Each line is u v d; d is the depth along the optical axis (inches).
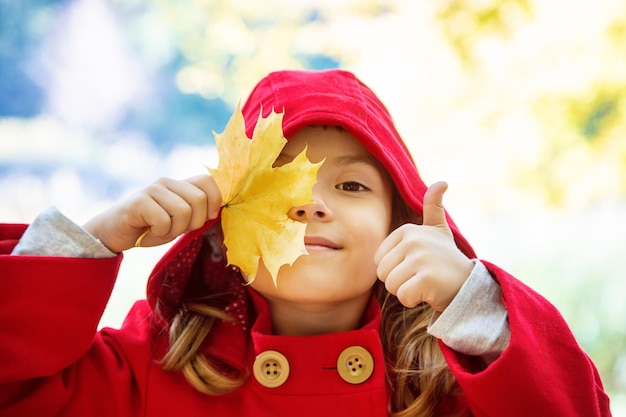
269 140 30.4
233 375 33.0
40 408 30.2
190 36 85.2
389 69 70.9
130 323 35.1
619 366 63.8
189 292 35.8
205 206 30.8
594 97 67.3
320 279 31.8
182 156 98.0
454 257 30.5
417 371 33.4
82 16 94.7
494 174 72.3
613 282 69.3
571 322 66.6
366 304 34.7
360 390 32.2
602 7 64.7
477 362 30.8
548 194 71.7
